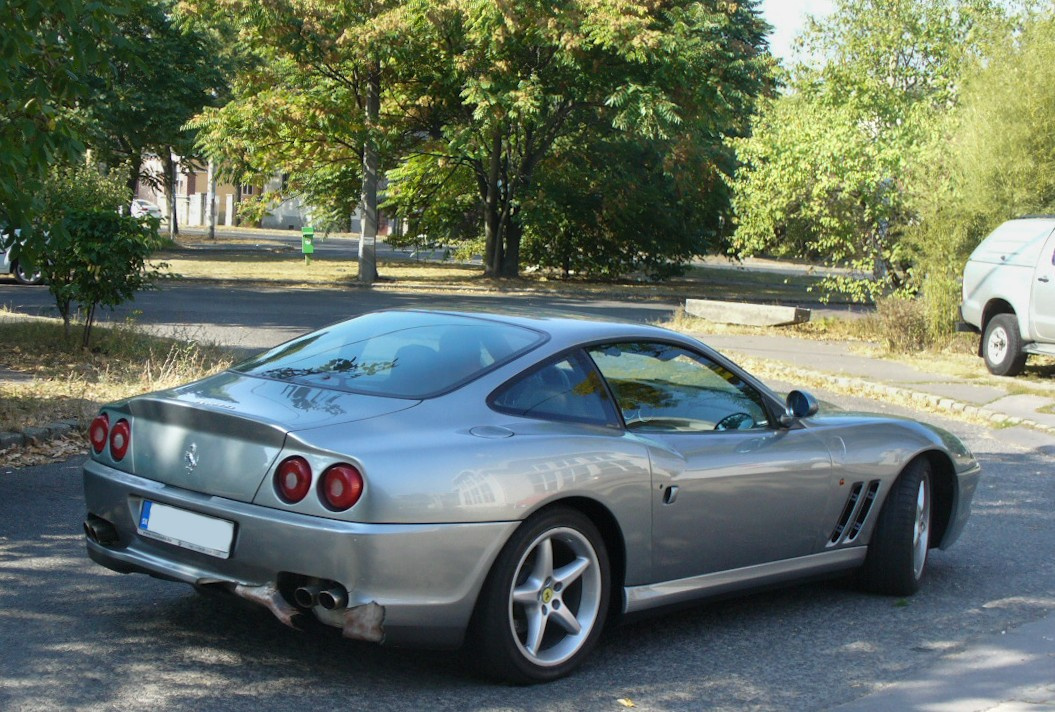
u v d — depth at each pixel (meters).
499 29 28.64
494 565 4.08
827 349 18.14
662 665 4.63
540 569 4.25
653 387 4.89
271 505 3.93
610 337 4.86
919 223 19.38
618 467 4.45
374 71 29.92
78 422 8.76
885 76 27.08
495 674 4.19
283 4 28.16
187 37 39.69
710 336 19.22
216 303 21.30
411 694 4.12
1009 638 5.16
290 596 3.94
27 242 7.85
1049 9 19.48
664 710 4.11
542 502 4.15
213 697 3.99
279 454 3.96
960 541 7.14
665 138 30.81
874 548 5.78
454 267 43.00
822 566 5.52
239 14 28.55
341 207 38.59
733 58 34.12
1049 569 6.50
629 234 38.75
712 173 36.47
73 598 5.08
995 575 6.34
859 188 20.50
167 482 4.24
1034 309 15.23
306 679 4.21
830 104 24.53
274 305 21.44
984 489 8.84
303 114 29.92
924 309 18.75
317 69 30.09
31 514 6.54
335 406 4.20
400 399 4.27
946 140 19.89
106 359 12.06
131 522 4.32
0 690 3.96
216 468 4.09
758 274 50.28
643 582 4.68
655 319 22.38
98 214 12.11
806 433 5.41
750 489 5.00
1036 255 15.40
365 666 4.39
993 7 24.02
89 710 3.82
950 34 26.67
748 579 5.15
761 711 4.14
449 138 31.77
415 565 3.88
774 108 25.44
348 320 5.20
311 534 3.83
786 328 20.72
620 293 32.19
